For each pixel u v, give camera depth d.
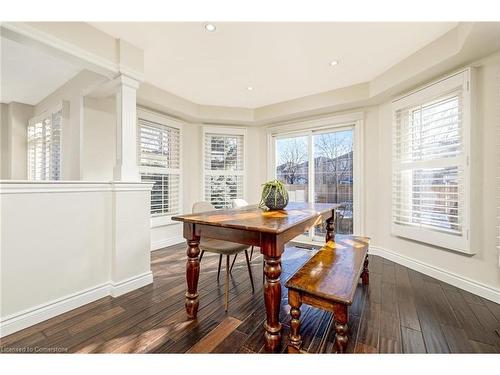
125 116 2.23
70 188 1.82
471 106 2.07
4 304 1.49
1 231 1.49
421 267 2.58
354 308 1.82
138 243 2.23
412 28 2.00
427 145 2.51
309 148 3.91
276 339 1.33
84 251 1.91
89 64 2.02
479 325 1.59
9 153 4.04
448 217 2.29
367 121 3.35
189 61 2.56
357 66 2.68
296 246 3.65
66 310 1.77
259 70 2.78
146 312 1.77
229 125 4.32
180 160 3.93
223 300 1.96
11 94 3.60
